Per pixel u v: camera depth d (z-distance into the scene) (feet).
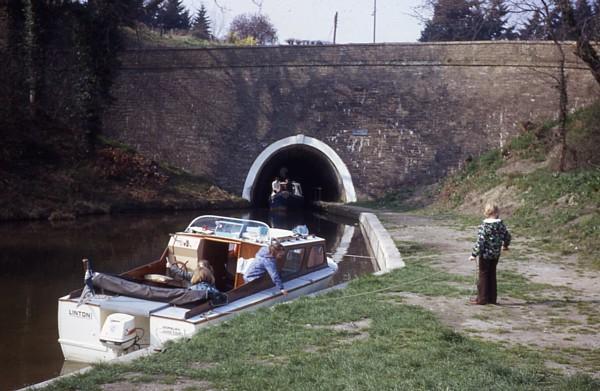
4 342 32.09
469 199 83.87
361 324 25.81
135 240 66.85
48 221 81.61
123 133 116.57
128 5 105.70
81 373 19.72
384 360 20.15
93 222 82.23
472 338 23.90
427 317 26.63
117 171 100.94
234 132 111.34
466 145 99.76
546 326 26.00
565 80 80.48
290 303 29.30
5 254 57.06
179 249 37.81
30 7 102.17
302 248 39.88
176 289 29.71
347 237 74.90
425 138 102.01
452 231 62.85
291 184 108.58
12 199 84.07
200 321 27.40
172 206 99.25
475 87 99.66
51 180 92.53
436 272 38.42
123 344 27.73
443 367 19.38
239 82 111.14
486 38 100.83
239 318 26.66
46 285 44.88
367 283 34.83
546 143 83.82
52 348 31.24
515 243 50.85
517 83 97.04
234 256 38.04
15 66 99.30
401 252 47.91
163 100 114.62
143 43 139.13
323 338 23.36
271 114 109.60
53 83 105.29
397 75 103.65
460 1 74.18
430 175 101.35
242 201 108.37
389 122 103.86
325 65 106.93
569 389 17.48
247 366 20.02
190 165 112.88
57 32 106.22
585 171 65.57
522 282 35.70
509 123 97.35
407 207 94.73
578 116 84.02
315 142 107.04
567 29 61.21
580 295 32.32
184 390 18.15
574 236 49.96
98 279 30.48
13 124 95.66
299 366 19.93
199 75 112.98
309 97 107.86
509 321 26.81
